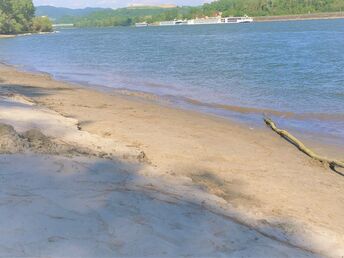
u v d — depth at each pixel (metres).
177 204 6.52
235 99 19.30
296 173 9.66
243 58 38.78
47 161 7.56
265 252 5.52
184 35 94.75
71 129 10.94
